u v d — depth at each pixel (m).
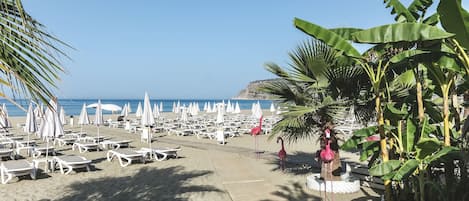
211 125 24.72
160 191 7.29
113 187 7.69
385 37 3.99
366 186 7.50
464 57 3.99
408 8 4.93
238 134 19.27
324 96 7.03
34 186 7.83
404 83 5.91
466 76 4.46
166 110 66.25
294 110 6.61
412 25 3.85
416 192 4.86
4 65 1.81
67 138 16.45
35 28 1.86
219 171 9.31
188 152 12.98
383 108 5.06
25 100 1.83
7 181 8.18
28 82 1.83
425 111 5.46
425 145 4.36
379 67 4.79
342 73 6.40
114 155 11.40
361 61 5.03
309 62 6.75
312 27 4.47
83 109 16.23
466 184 4.49
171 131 21.05
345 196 6.74
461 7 3.43
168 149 11.53
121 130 23.88
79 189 7.56
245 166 10.00
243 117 32.50
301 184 7.72
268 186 7.57
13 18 1.84
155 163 10.67
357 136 5.34
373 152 5.61
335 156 7.19
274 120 25.00
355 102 6.65
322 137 7.25
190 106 33.47
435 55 4.30
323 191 7.05
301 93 7.14
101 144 14.56
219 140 15.58
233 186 7.59
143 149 11.39
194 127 22.80
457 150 4.12
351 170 7.92
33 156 12.41
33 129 12.20
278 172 9.09
